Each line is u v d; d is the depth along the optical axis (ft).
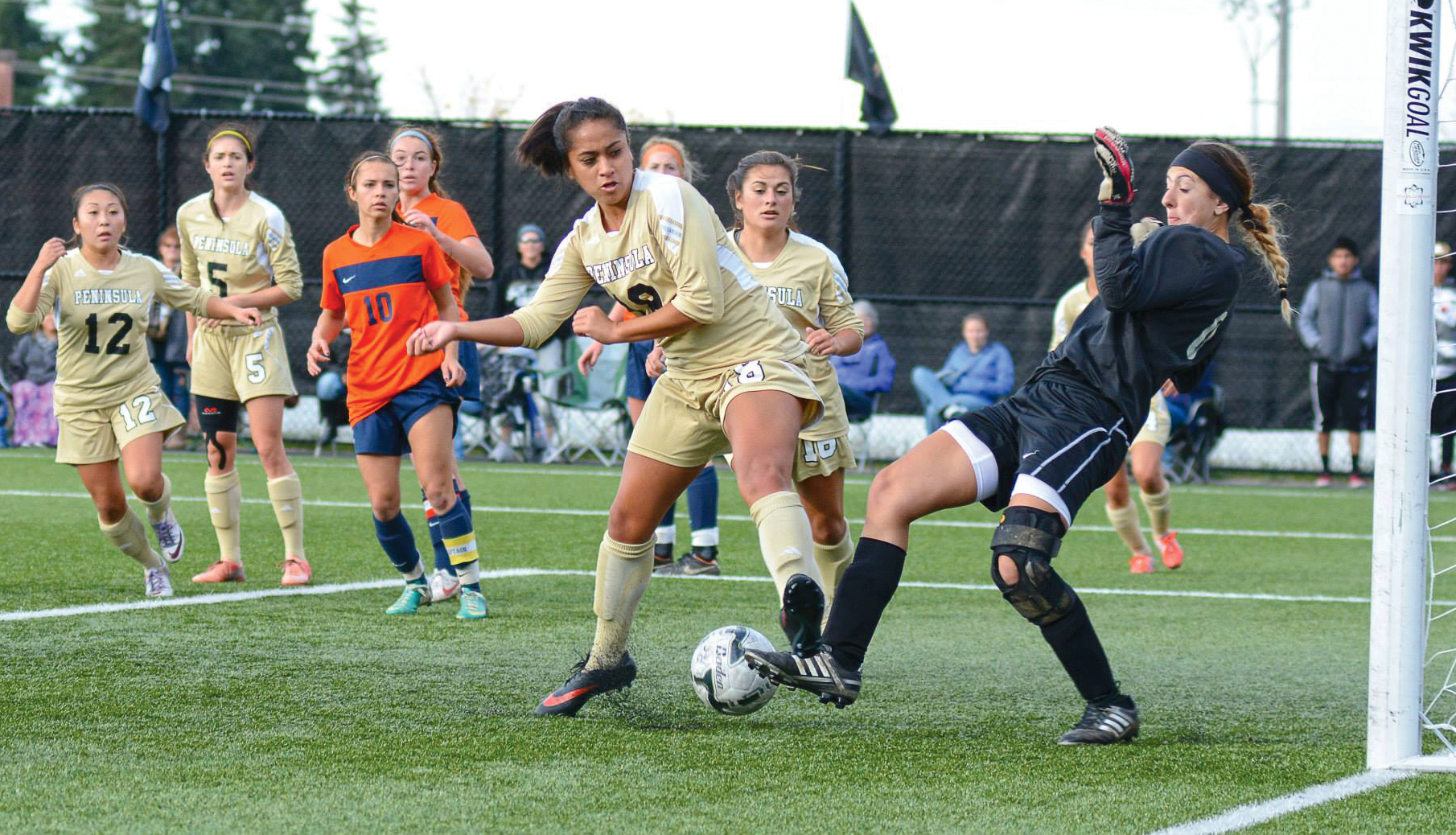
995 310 164.96
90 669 55.42
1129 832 35.70
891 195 165.58
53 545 94.58
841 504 64.34
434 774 40.57
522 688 53.78
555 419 169.58
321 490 135.64
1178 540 114.62
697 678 47.50
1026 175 163.94
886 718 49.96
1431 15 40.78
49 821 35.63
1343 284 158.81
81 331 73.41
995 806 38.01
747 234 67.56
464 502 74.90
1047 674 58.95
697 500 89.92
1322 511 137.49
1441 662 62.64
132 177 170.91
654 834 35.09
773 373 46.96
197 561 90.79
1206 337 44.98
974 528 119.34
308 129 169.17
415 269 69.31
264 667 56.80
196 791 38.47
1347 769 42.55
